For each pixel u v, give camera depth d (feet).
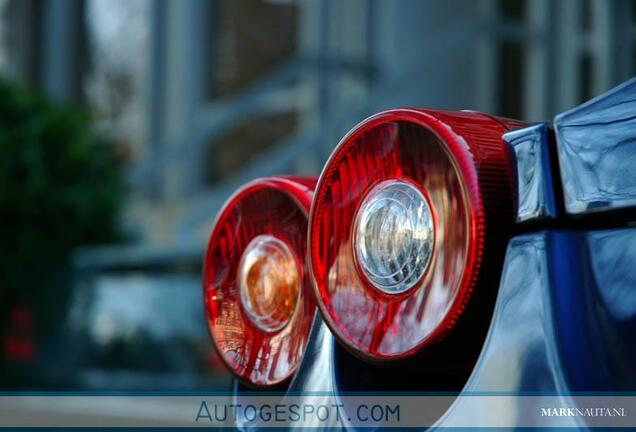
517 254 7.25
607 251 6.98
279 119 62.08
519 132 7.41
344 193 8.20
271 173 52.49
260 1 64.18
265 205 9.61
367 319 7.91
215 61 65.57
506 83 54.70
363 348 7.88
